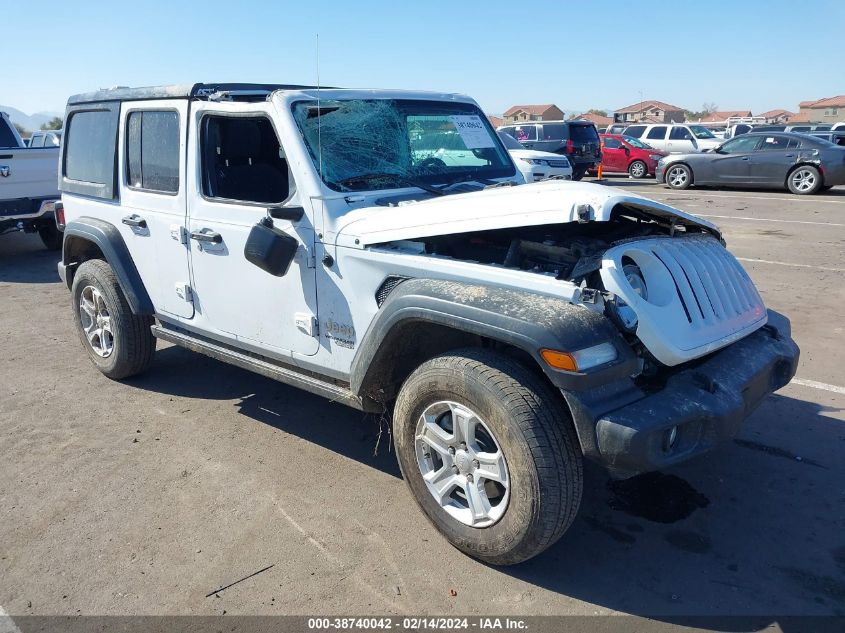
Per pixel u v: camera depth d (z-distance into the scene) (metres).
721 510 3.51
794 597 2.88
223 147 4.21
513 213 2.95
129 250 4.80
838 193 16.91
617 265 2.86
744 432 4.30
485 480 3.02
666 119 89.38
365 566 3.11
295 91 3.78
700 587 2.95
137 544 3.30
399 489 3.76
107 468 4.02
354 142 3.86
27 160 9.69
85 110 5.16
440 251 3.34
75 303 5.43
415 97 4.39
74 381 5.41
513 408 2.73
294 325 3.76
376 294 3.35
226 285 4.09
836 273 8.24
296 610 2.84
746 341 3.39
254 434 4.45
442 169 4.25
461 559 3.15
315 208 3.52
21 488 3.82
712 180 17.91
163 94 4.32
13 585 3.03
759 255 9.38
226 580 3.03
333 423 4.61
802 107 84.25
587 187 3.10
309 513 3.54
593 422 2.63
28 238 12.77
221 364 5.75
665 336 2.86
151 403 4.96
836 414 4.53
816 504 3.54
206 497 3.70
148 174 4.54
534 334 2.64
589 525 3.41
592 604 2.85
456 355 3.01
